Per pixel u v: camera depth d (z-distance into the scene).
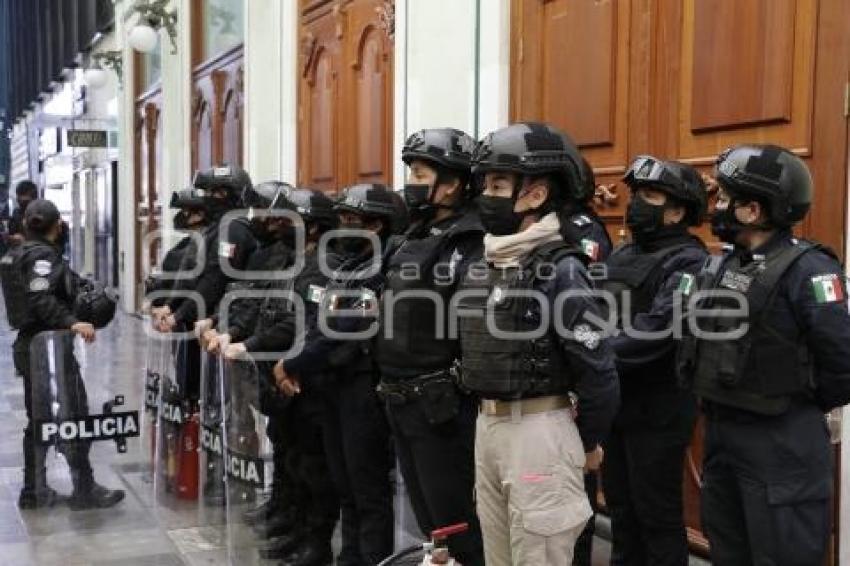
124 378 5.77
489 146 2.51
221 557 4.15
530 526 2.42
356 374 3.44
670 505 3.11
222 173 4.80
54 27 17.58
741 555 2.59
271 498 4.15
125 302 12.80
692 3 3.79
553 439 2.44
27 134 21.94
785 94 3.38
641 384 3.06
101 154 14.70
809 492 2.41
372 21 6.08
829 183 3.23
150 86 11.77
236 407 4.07
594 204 4.27
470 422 2.92
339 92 6.63
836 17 3.20
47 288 4.76
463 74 4.95
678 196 3.08
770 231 2.48
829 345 2.34
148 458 5.39
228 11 8.64
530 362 2.42
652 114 3.98
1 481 5.30
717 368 2.48
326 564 3.99
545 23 4.55
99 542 4.35
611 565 3.37
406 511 4.19
